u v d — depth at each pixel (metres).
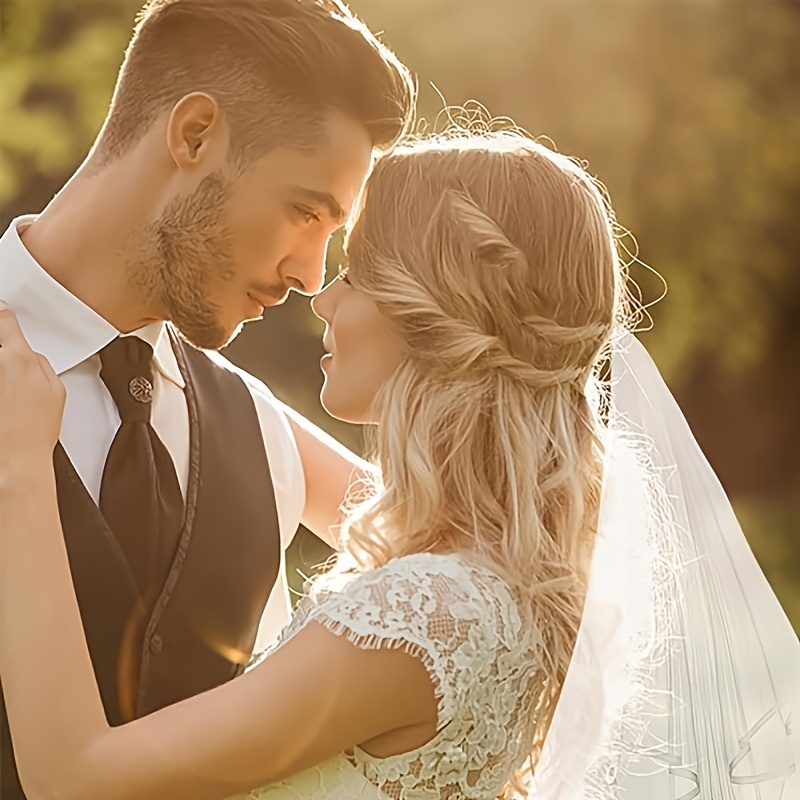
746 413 12.84
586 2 10.71
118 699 2.85
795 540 12.09
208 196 2.95
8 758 2.92
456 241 2.71
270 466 3.37
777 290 11.87
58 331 2.94
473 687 2.55
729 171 11.46
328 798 2.61
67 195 3.04
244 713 2.49
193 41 2.97
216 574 3.04
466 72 10.59
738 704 2.91
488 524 2.73
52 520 2.58
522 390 2.76
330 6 3.04
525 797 2.99
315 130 2.96
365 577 2.61
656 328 11.63
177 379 3.16
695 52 11.12
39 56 9.66
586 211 2.80
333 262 8.44
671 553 2.98
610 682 2.84
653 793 2.83
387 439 2.76
